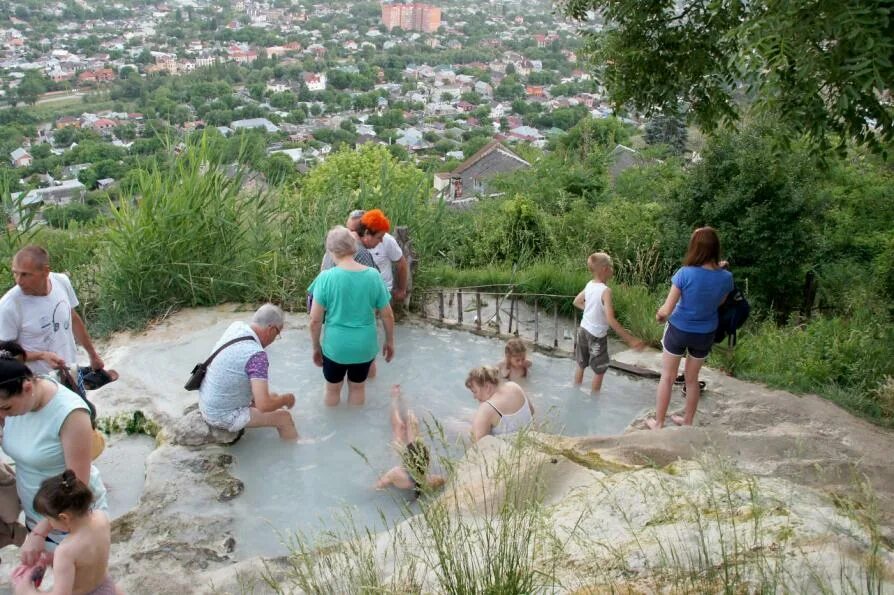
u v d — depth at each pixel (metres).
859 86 5.09
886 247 11.59
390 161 20.41
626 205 13.06
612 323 6.32
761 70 5.46
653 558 3.12
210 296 8.16
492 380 5.21
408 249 8.10
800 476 4.62
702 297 5.45
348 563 3.25
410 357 7.14
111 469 5.26
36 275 4.67
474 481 4.36
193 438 5.34
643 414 6.16
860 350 7.28
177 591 3.84
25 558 3.40
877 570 2.77
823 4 5.20
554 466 4.42
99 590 3.28
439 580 3.07
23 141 83.12
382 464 5.21
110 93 122.56
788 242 10.52
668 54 8.37
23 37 166.25
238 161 8.77
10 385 3.34
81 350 7.04
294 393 6.27
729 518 3.36
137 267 7.76
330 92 140.38
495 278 9.19
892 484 4.54
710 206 10.93
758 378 6.85
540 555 3.24
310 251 8.59
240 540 4.38
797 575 2.81
